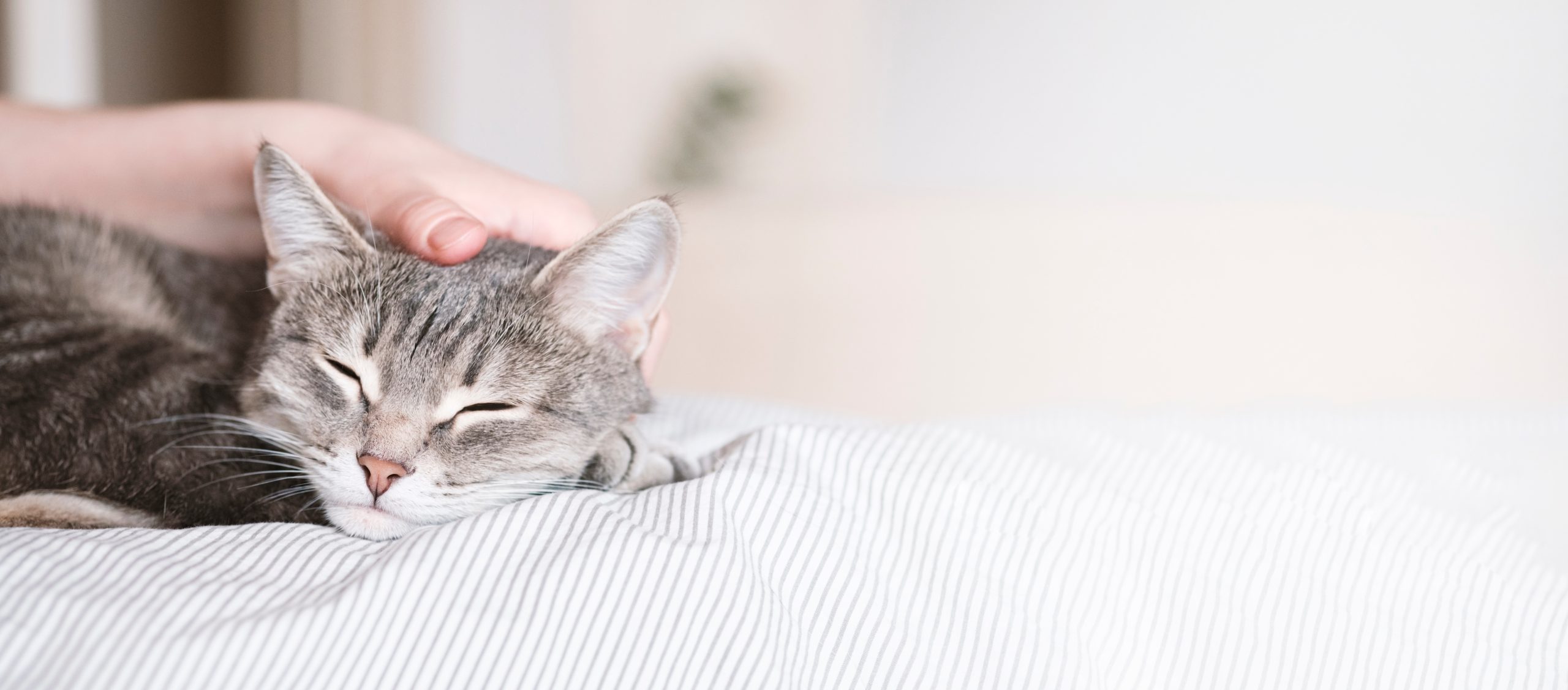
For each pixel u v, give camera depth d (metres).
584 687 0.35
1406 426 0.48
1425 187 1.41
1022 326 1.16
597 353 0.47
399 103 1.59
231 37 1.52
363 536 0.44
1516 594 0.39
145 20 1.30
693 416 0.54
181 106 0.53
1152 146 1.63
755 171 2.02
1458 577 0.39
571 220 0.50
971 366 1.08
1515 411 0.50
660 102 1.98
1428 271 1.22
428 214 0.44
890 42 1.88
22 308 0.48
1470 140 1.36
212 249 0.56
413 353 0.45
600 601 0.35
